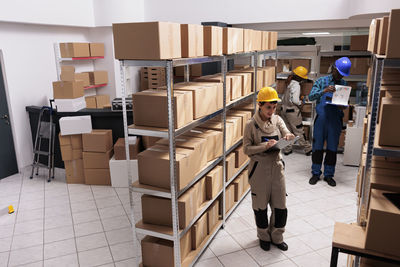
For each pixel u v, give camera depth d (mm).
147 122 2434
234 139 3674
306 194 4301
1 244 3262
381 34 1973
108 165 4617
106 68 7211
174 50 2324
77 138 4629
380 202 1566
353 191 4383
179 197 2602
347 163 5344
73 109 5039
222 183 3373
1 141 5113
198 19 6500
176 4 6617
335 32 6402
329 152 4562
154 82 8039
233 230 3453
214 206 3297
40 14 5363
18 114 5414
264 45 4531
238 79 3668
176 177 2424
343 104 4160
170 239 2510
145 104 2395
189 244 2852
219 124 3432
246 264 2895
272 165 2832
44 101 5953
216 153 3182
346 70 4098
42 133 5043
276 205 2951
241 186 4031
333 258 1686
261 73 4445
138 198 4258
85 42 6812
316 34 6574
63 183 4836
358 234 1727
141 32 2162
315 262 2912
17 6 4949
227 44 3160
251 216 3748
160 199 2580
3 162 5141
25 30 5469
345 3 5375
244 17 6137
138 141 4715
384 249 1543
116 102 4848
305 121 6234
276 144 2674
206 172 3039
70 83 4969
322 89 4371
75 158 4699
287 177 4891
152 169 2502
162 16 6777
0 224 3656
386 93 1987
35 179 5027
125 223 3637
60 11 5785
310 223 3572
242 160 4020
